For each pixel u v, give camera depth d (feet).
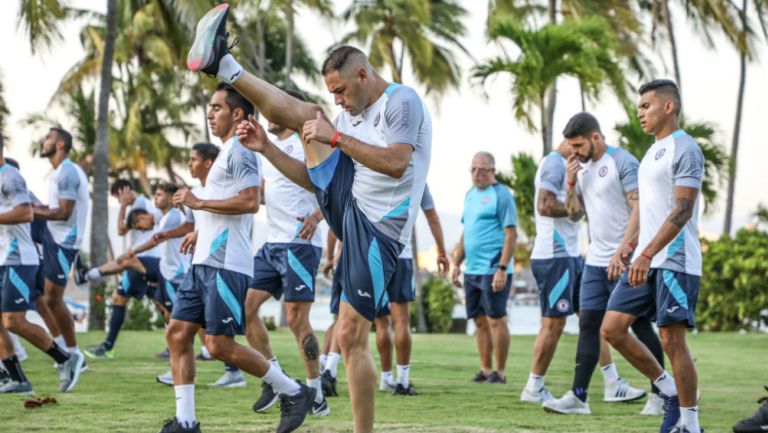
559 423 18.13
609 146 20.15
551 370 30.91
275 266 20.88
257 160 17.06
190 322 16.28
